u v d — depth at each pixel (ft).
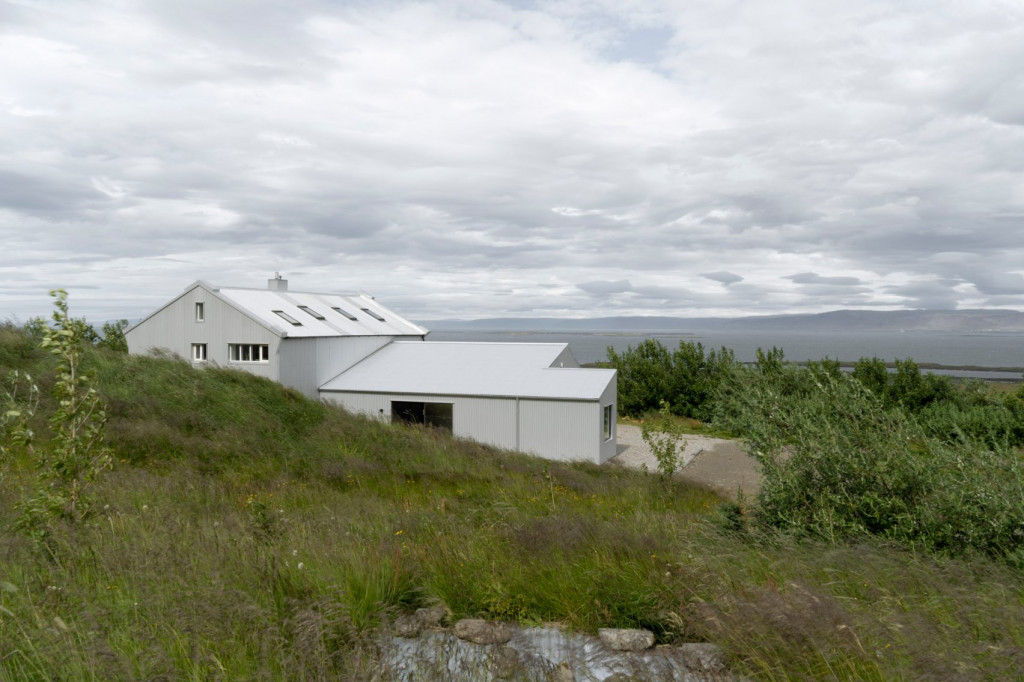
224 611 13.37
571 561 19.81
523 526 23.90
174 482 35.45
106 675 11.50
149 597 14.34
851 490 26.32
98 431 20.70
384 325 117.29
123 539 18.24
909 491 25.30
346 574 17.37
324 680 11.85
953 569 19.15
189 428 57.82
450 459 65.57
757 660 13.11
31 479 25.98
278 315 98.53
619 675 13.05
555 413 85.05
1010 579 19.33
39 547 17.10
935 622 14.78
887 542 22.76
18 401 48.67
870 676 12.53
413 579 18.58
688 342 131.34
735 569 19.71
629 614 17.13
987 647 12.74
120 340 108.58
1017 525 22.80
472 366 98.07
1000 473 24.40
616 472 71.41
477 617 17.28
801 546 22.76
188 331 97.86
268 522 23.15
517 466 65.98
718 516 28.55
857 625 13.82
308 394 95.30
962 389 116.47
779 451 28.71
